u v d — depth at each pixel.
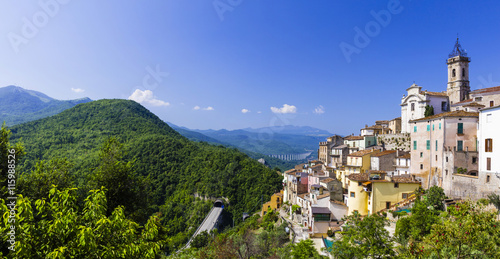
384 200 50.94
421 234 35.28
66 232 13.91
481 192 39.03
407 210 46.00
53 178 31.47
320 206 59.81
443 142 49.12
